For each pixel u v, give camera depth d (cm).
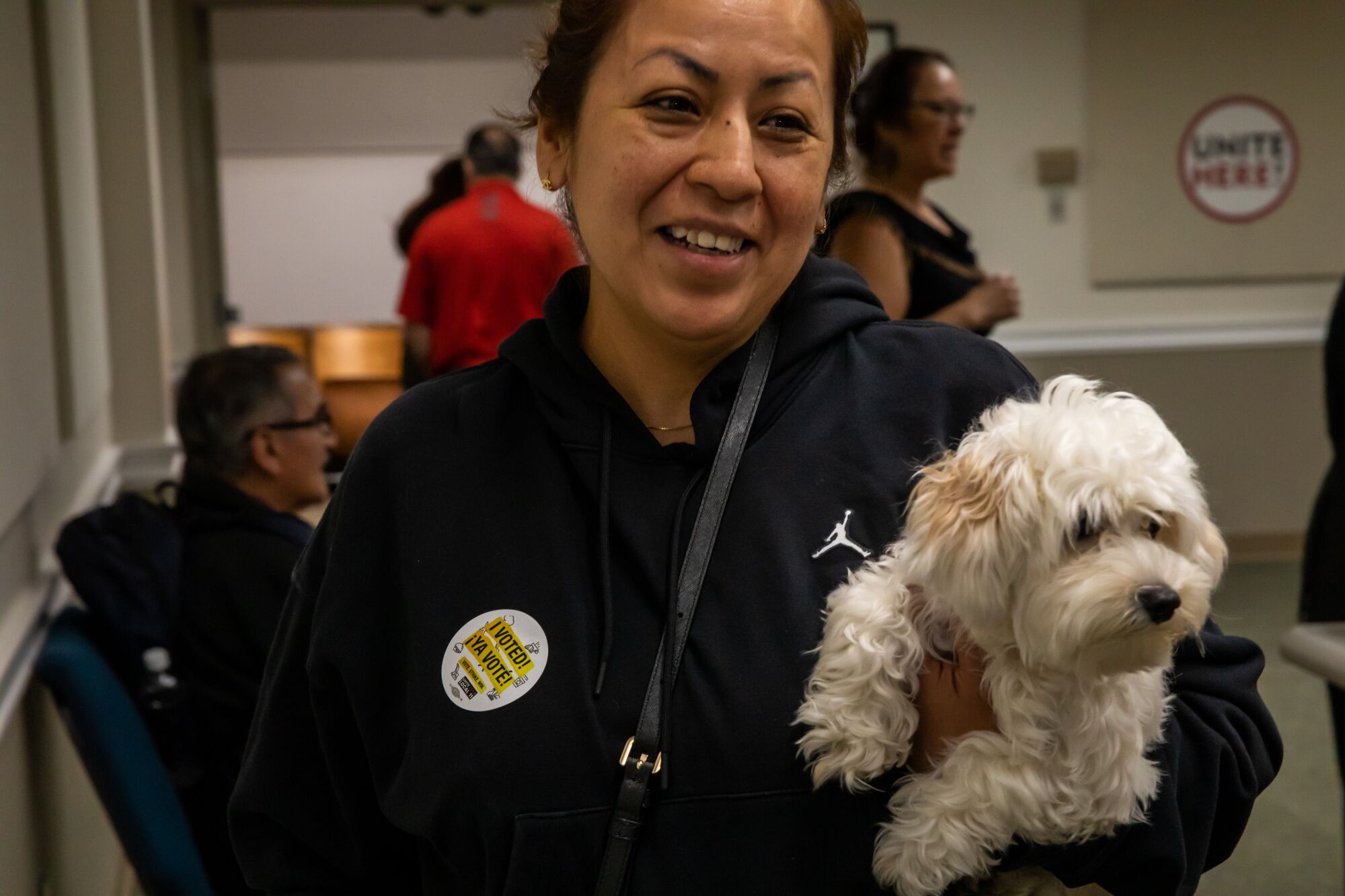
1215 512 582
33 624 210
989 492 96
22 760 204
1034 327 578
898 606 98
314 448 238
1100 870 95
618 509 101
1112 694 95
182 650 214
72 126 296
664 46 93
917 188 318
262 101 819
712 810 94
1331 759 358
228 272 840
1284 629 470
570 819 94
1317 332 577
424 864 104
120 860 290
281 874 113
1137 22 558
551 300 108
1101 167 568
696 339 98
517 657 97
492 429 106
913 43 561
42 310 239
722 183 92
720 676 96
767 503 101
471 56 823
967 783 95
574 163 103
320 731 108
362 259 847
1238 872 300
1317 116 564
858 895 97
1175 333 577
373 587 105
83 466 304
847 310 110
